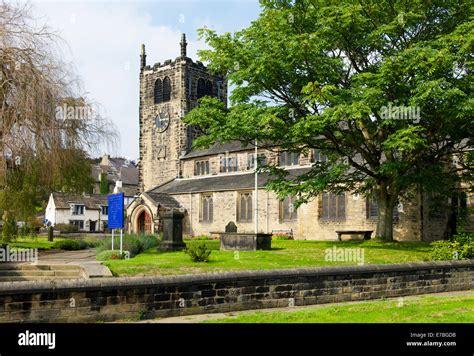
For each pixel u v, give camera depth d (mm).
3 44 22375
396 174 24750
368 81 22188
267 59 23031
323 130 23812
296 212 44750
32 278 16859
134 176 110062
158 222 54125
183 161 63469
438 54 19844
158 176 66250
